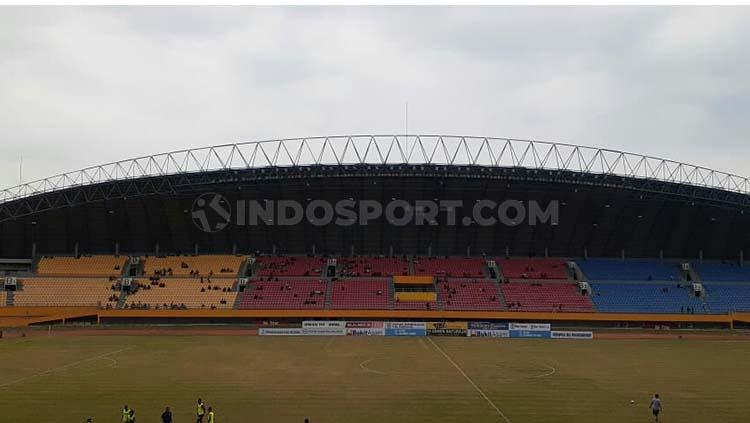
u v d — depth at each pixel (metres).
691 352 66.94
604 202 100.00
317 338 79.44
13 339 77.00
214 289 97.19
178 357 60.97
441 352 65.38
